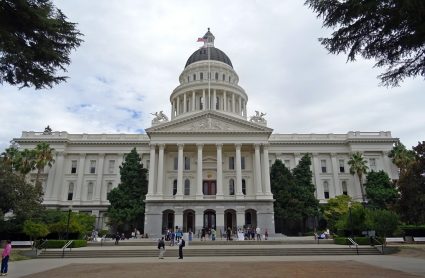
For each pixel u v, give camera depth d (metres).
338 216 55.22
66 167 72.44
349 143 73.75
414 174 40.12
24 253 32.69
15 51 13.97
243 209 57.97
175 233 42.91
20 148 71.00
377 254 32.38
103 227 68.31
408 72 14.55
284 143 74.00
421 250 31.75
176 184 64.88
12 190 42.47
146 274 18.22
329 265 22.02
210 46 94.19
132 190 60.75
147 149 73.06
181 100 83.81
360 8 12.75
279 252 32.69
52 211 48.06
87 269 21.08
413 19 12.33
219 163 61.44
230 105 82.00
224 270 19.72
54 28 14.59
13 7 13.30
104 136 74.75
